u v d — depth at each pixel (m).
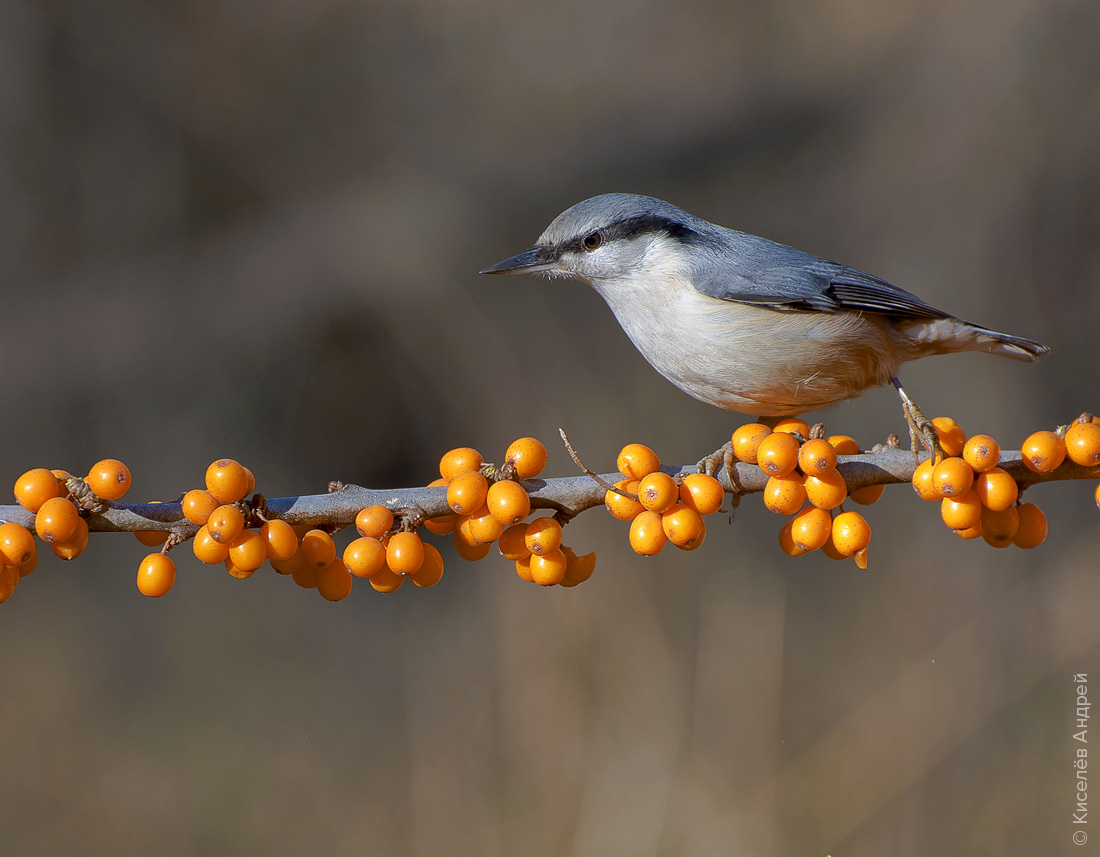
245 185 14.50
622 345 12.65
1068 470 3.79
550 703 8.70
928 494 3.70
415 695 10.09
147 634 10.91
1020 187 13.09
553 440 12.33
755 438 3.88
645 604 9.01
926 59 14.61
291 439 13.12
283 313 13.47
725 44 16.72
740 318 5.46
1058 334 12.52
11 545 3.34
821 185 14.54
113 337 12.98
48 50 13.46
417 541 3.53
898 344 5.76
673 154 15.48
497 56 17.00
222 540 3.37
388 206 14.44
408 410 13.22
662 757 8.30
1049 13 13.46
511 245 14.39
